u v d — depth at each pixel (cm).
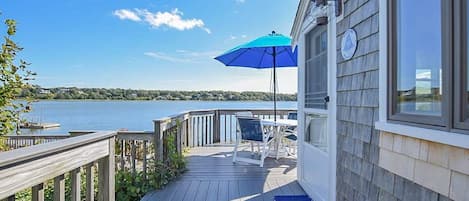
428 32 172
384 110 219
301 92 419
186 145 668
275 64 632
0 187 131
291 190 400
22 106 401
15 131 402
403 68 199
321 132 351
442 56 159
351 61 277
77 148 192
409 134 188
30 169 149
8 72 378
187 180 443
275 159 584
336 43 309
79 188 198
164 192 390
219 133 811
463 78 147
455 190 153
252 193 388
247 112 709
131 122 1248
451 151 156
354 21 270
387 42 214
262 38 566
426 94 175
